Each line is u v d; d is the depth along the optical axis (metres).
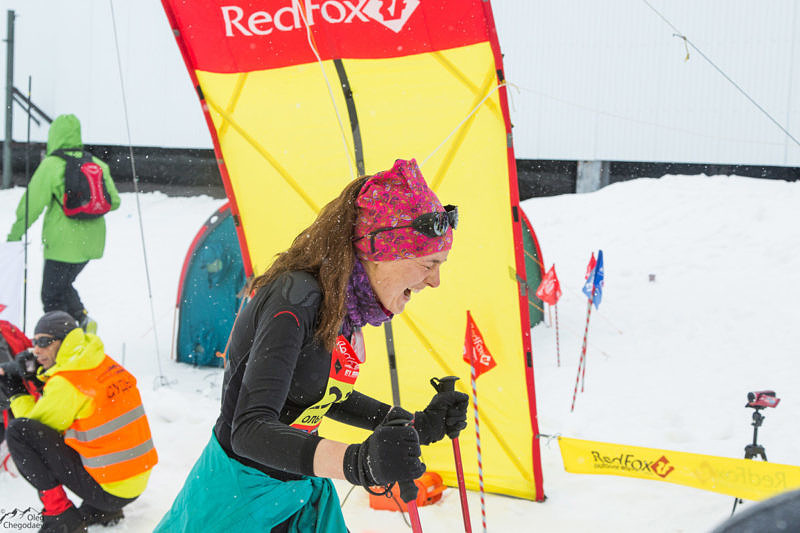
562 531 3.68
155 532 1.94
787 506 0.58
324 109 3.96
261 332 1.62
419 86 3.77
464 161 3.80
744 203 10.45
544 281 6.62
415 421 1.81
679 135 13.00
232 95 4.08
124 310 8.73
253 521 1.84
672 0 12.76
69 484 3.50
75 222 6.73
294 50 3.86
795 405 5.33
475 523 3.79
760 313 7.42
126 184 15.24
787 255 8.81
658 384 5.92
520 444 4.00
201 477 1.87
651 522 3.73
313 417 1.83
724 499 3.90
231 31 3.90
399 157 3.93
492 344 3.95
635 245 9.94
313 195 4.12
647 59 13.02
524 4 13.50
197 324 6.70
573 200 12.12
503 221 3.79
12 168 15.06
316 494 1.99
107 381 3.60
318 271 1.73
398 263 1.72
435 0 3.53
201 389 5.97
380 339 4.21
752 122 12.57
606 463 3.64
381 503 3.91
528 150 13.82
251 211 4.26
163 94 14.90
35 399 3.98
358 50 3.76
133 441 3.66
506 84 3.58
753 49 12.45
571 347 7.09
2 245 6.11
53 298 6.82
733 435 4.87
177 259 11.00
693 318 7.55
